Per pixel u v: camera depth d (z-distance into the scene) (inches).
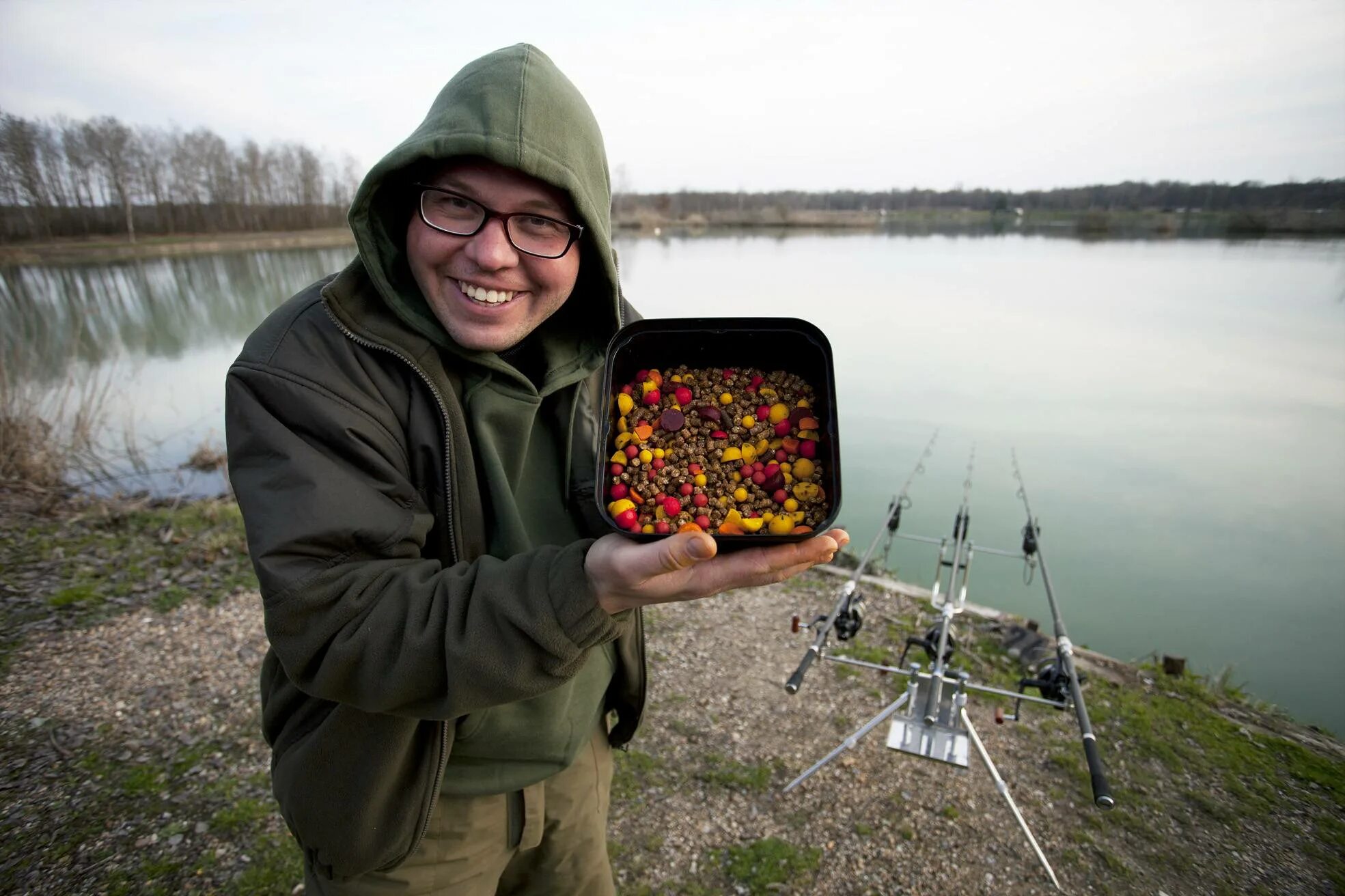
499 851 55.4
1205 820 110.9
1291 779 119.0
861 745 123.8
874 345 519.8
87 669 135.9
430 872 52.4
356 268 44.1
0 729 119.3
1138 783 117.0
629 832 106.4
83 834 100.3
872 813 110.8
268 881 94.2
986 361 480.4
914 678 108.0
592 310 53.4
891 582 177.2
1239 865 103.5
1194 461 315.6
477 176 41.6
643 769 118.0
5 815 102.7
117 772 111.6
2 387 239.8
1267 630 196.9
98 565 174.2
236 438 39.0
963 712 103.4
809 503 41.8
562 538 55.3
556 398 54.6
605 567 34.5
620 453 44.8
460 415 45.4
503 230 42.0
